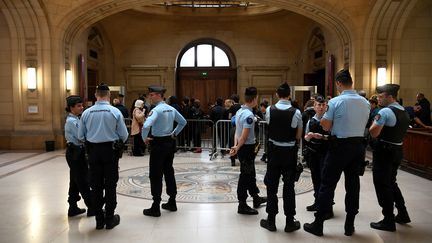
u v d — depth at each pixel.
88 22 11.72
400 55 11.07
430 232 4.41
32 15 10.75
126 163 8.97
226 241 4.16
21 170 8.07
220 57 16.56
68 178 7.29
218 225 4.65
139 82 16.08
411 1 10.06
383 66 10.96
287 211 4.39
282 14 14.94
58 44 11.21
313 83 14.66
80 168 4.89
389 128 4.38
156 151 4.94
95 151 4.48
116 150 4.56
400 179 7.14
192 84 16.56
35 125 11.28
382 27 10.80
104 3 10.87
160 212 5.15
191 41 16.20
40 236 4.31
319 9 10.90
